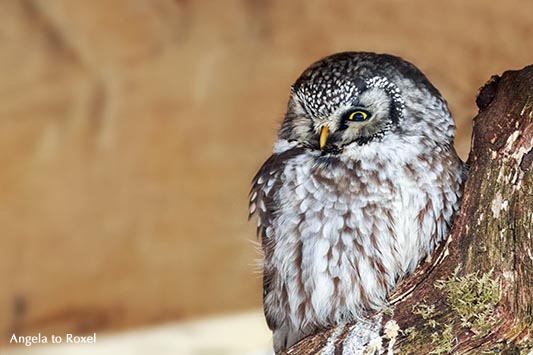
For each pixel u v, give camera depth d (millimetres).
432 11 12070
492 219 8234
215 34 12195
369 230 9125
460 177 9273
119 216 12484
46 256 12438
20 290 12422
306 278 9344
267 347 12031
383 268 9164
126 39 12164
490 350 8102
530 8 12000
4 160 12266
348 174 9188
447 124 9438
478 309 8180
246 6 12156
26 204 12367
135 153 12406
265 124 12359
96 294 12516
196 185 12461
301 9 12102
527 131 8109
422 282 8547
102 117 12328
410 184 9109
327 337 8906
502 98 8359
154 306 12531
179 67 12258
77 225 12453
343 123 9297
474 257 8312
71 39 12133
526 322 8023
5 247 12391
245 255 12484
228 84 12289
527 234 8031
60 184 12391
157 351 12305
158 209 12477
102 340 12477
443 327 8305
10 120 12211
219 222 12492
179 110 12344
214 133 12398
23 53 12125
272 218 9547
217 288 12531
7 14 12008
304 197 9266
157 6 12109
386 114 9266
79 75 12242
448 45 12164
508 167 8172
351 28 12117
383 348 8531
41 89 12219
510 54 12117
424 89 9430
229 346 12406
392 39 12148
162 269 12523
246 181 12445
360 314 9102
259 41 12195
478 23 12086
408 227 9117
